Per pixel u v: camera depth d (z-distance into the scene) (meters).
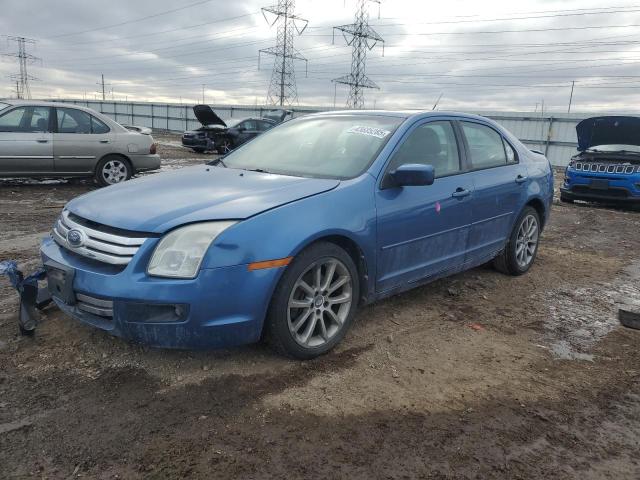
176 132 43.81
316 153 4.10
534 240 5.71
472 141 4.81
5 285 4.57
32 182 11.13
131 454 2.48
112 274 2.96
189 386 3.05
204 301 2.90
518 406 3.05
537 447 2.68
